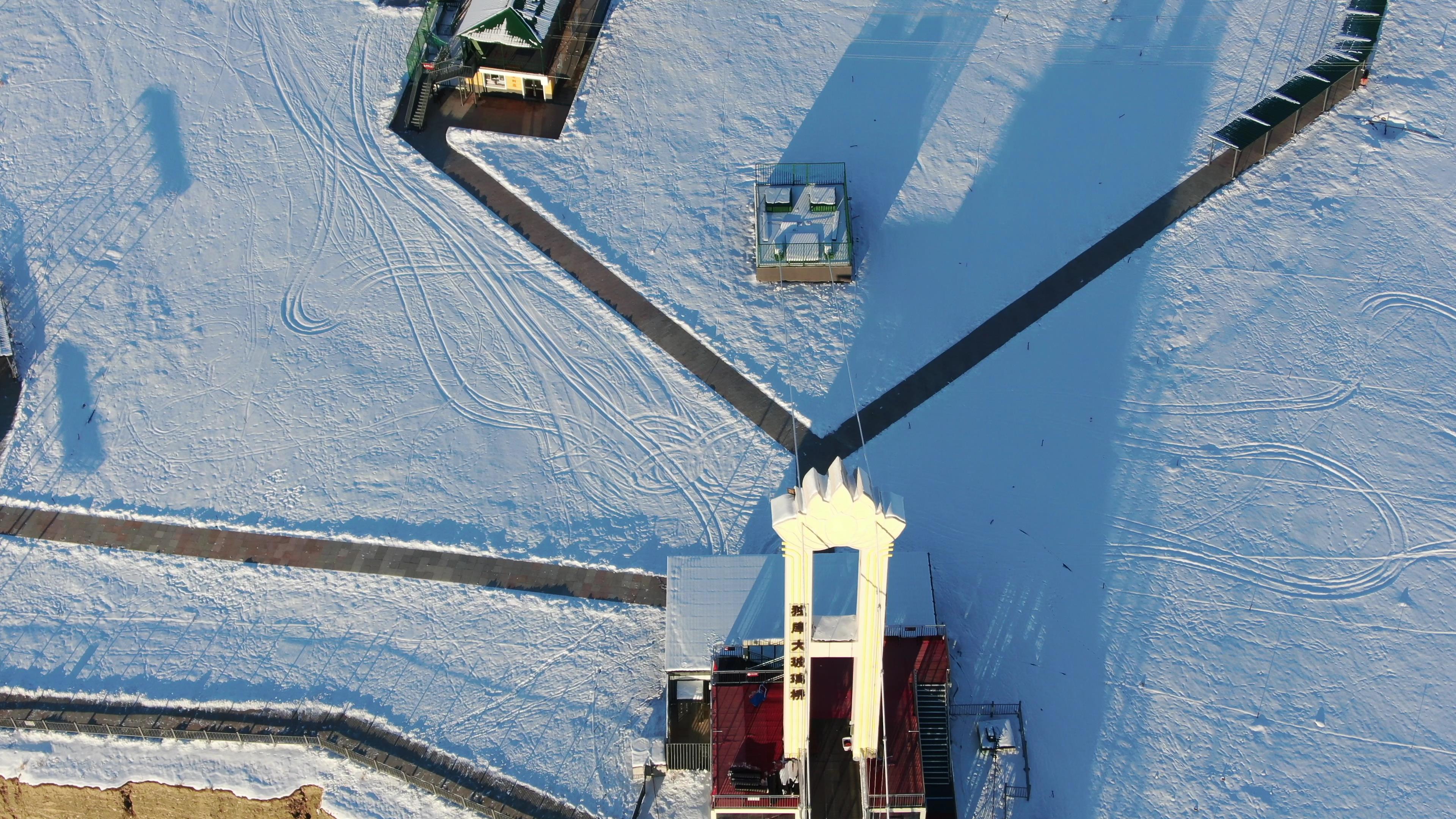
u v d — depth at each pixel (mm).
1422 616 44094
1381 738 41531
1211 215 54875
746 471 48500
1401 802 40250
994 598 44906
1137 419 49250
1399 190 55344
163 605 45594
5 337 51344
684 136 58750
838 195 54719
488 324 53156
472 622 45062
